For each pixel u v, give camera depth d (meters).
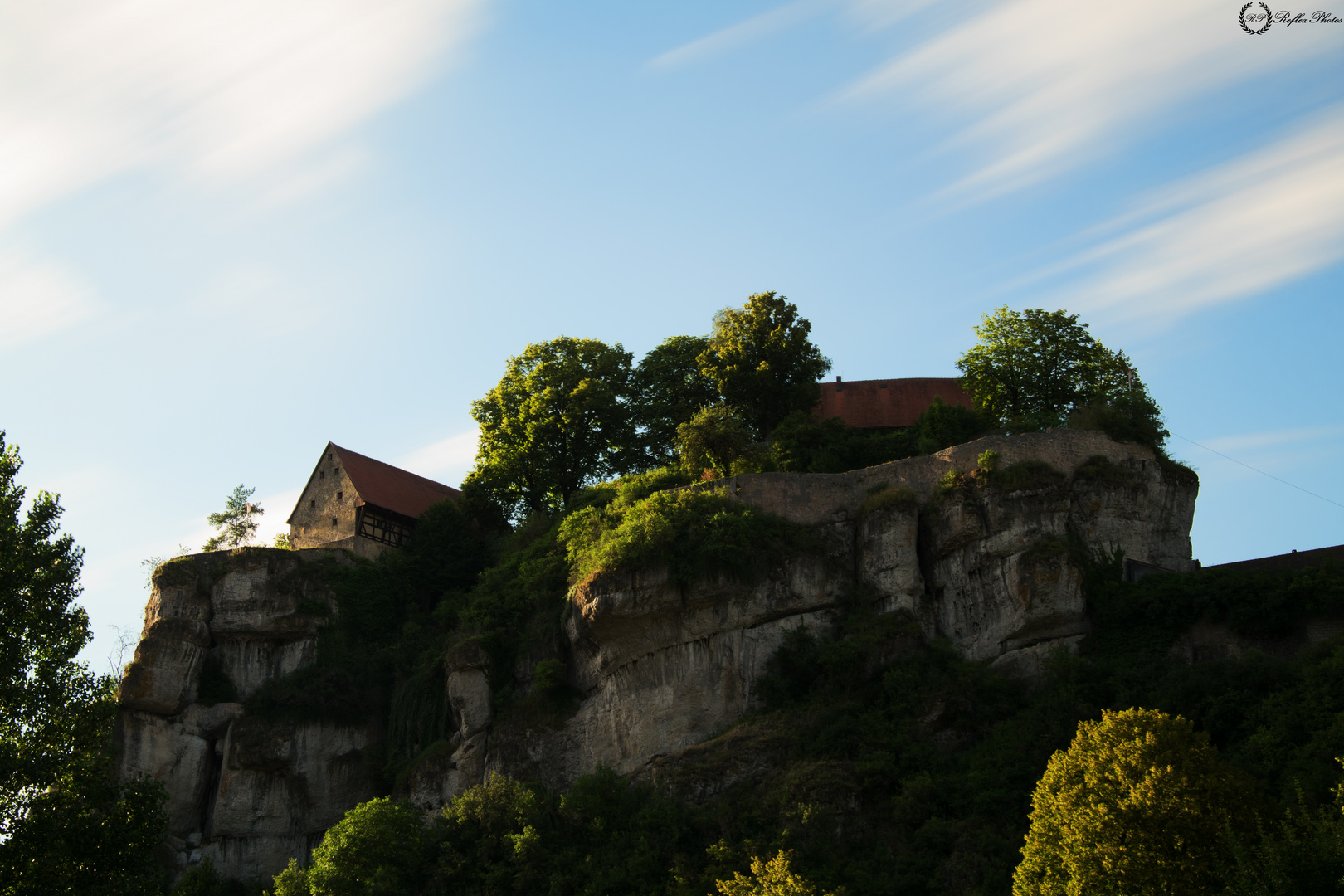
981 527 63.47
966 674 58.47
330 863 55.72
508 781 59.78
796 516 66.25
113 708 43.50
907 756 54.75
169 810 66.88
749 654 61.84
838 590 64.00
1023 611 60.81
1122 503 64.19
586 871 53.03
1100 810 41.16
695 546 63.12
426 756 65.06
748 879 44.84
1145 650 58.53
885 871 49.66
